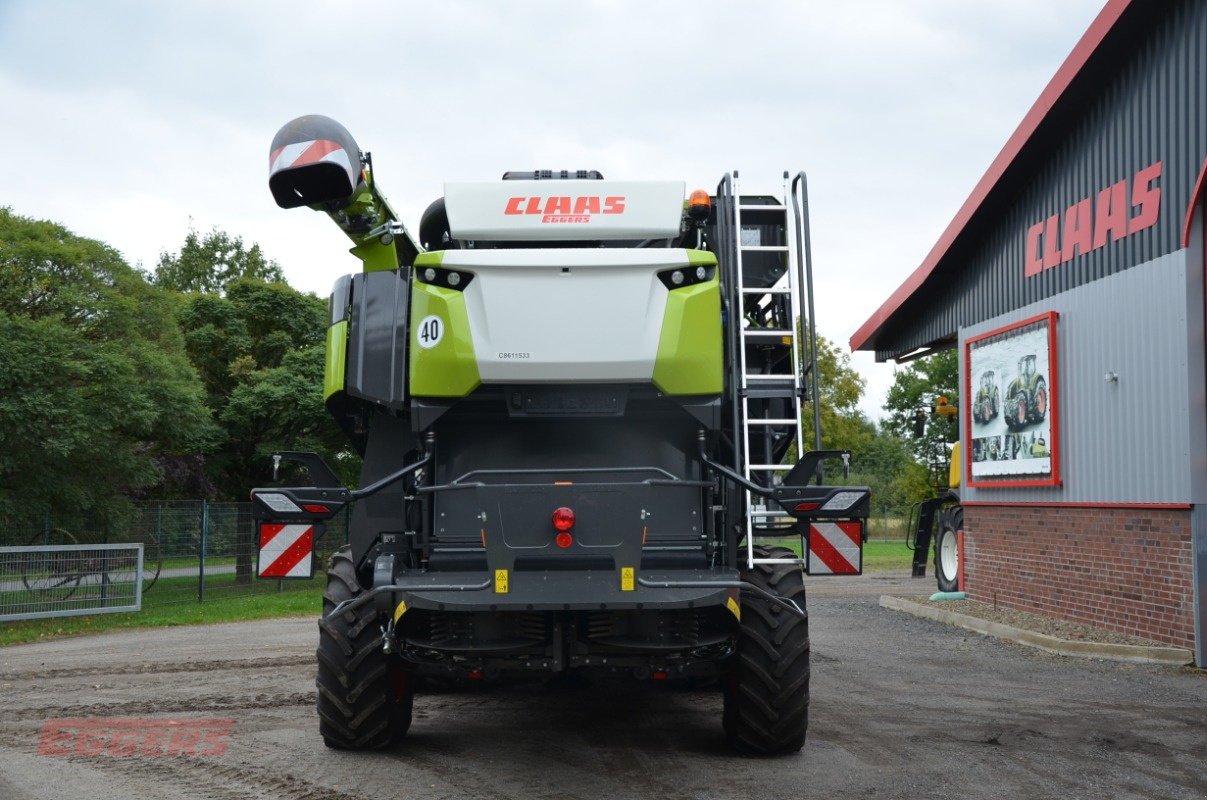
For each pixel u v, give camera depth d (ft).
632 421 21.59
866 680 32.30
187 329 112.98
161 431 77.36
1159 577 36.81
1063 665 35.22
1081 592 42.16
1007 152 45.52
